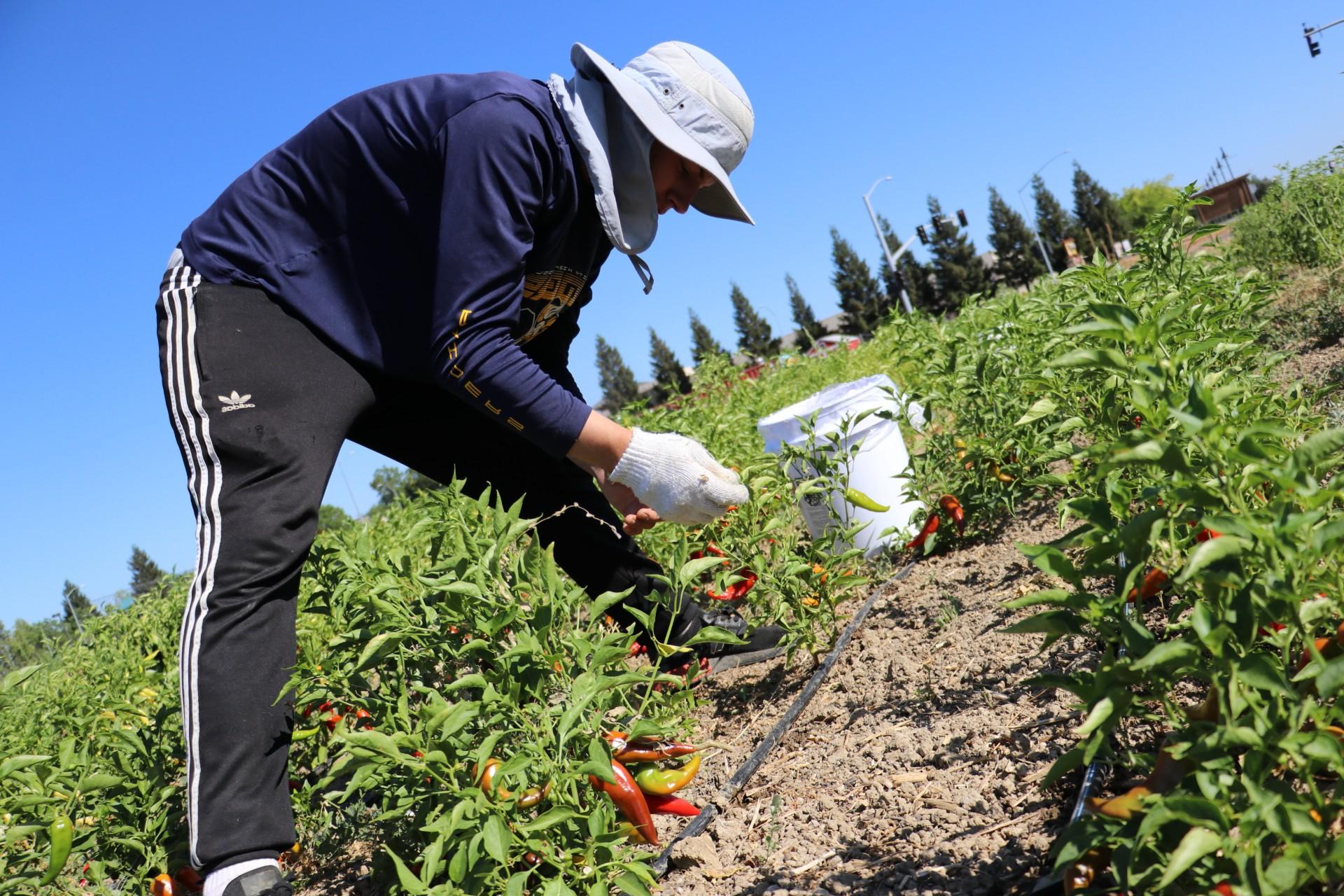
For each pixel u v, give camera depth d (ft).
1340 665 4.28
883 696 9.94
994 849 6.47
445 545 8.88
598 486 12.62
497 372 8.24
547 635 7.19
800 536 16.47
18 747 12.76
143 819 9.18
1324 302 19.83
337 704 8.64
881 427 14.56
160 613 19.61
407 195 8.53
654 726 7.34
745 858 7.70
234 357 8.31
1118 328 5.01
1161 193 293.84
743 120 9.22
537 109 8.52
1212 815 4.24
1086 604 5.05
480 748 6.77
